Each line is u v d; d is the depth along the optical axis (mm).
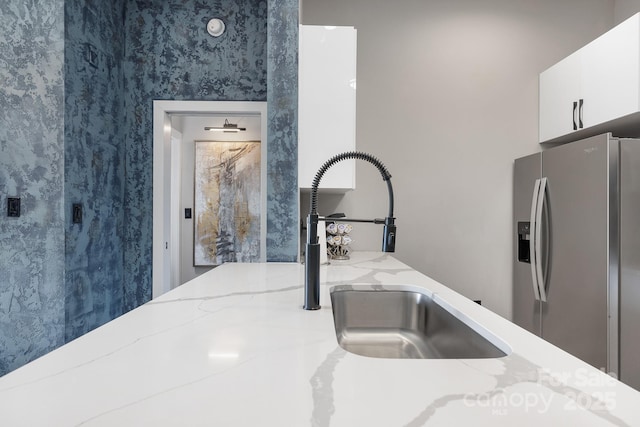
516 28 2832
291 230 1946
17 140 2117
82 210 2248
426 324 1328
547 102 2723
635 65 1967
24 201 2111
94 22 2342
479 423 469
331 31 1954
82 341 776
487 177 2828
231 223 4383
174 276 4309
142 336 812
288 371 632
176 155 4332
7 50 2115
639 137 2479
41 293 2102
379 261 2141
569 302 2135
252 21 2707
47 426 452
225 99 2715
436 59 2818
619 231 1865
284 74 1939
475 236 2822
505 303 2811
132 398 528
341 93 1950
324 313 1013
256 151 4387
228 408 504
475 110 2828
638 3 2600
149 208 2697
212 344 765
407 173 2814
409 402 524
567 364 664
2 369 2105
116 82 2596
